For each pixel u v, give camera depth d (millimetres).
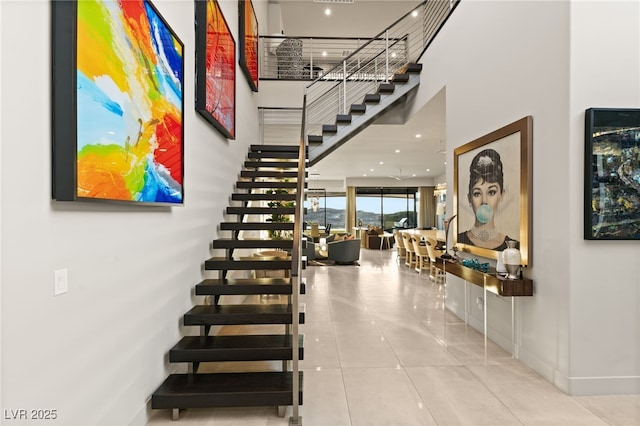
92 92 1862
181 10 3270
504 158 3693
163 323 2830
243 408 2744
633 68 2863
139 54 2377
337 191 18906
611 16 2859
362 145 9883
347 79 7559
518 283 3281
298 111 7633
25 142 1542
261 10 8180
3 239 1429
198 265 3676
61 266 1736
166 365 2875
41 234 1617
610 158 2820
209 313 3189
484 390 2971
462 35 4711
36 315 1586
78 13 1750
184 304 3277
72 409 1804
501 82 3785
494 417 2578
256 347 2908
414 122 7348
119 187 2123
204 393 2557
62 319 1739
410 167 14281
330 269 9578
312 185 18844
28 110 1561
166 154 2797
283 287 3463
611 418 2549
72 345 1807
